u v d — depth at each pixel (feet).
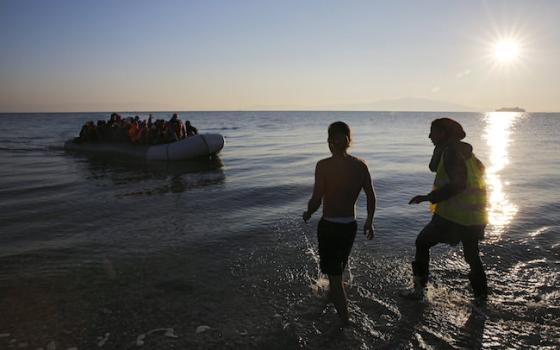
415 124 203.51
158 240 17.25
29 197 26.50
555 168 39.29
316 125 191.72
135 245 16.61
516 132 133.69
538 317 10.42
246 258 14.93
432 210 11.60
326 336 9.61
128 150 51.57
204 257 15.08
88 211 22.63
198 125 198.29
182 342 9.41
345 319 10.09
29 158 51.55
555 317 10.42
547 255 14.82
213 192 27.89
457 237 10.93
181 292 12.09
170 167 42.45
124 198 26.09
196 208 23.24
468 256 11.11
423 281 11.65
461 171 10.10
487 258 14.55
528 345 9.20
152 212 22.35
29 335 9.75
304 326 10.08
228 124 212.23
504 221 19.48
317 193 10.16
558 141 84.74
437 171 11.23
